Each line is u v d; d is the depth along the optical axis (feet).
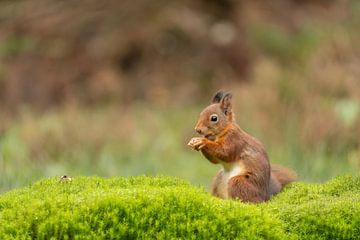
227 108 23.95
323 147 41.11
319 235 20.62
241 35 71.10
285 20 72.43
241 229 19.86
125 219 19.48
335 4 73.61
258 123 48.75
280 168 25.96
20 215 19.63
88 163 43.09
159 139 51.29
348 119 46.03
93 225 19.34
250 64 68.85
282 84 52.90
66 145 46.34
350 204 21.16
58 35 73.82
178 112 61.72
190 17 73.10
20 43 73.46
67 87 68.59
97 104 66.28
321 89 51.26
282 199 23.39
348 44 55.11
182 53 70.64
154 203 19.81
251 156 23.53
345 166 38.73
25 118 56.39
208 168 45.27
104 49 71.31
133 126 53.78
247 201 22.99
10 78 69.05
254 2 74.28
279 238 20.02
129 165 44.16
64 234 19.13
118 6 74.95
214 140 23.98
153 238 19.35
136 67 70.18
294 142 43.24
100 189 21.45
